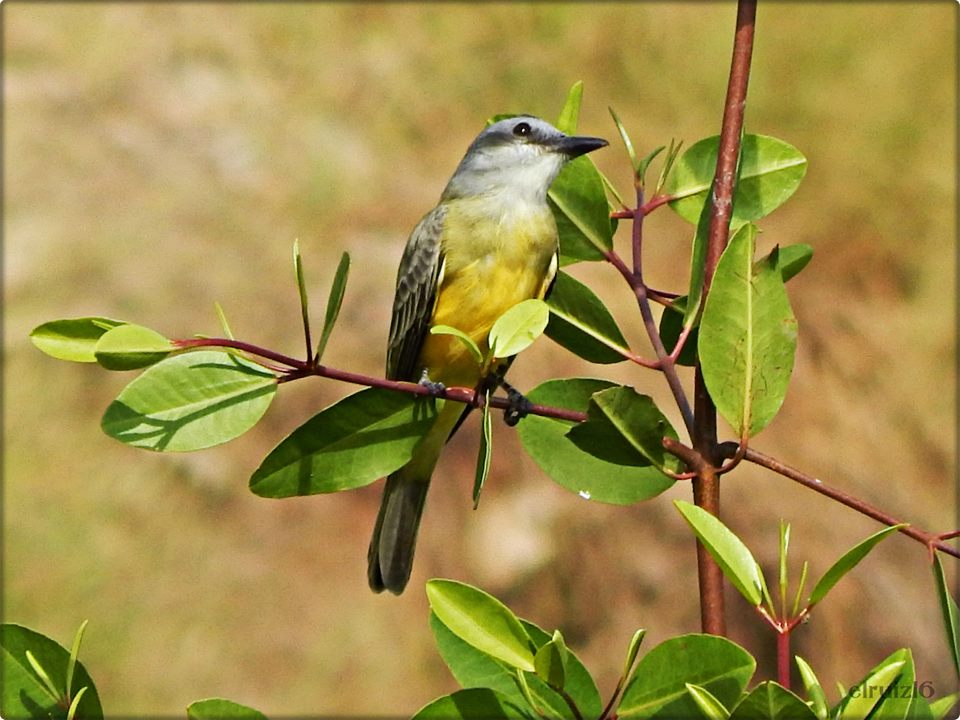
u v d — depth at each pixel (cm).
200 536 1392
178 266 1595
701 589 343
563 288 446
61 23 1975
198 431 371
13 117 1805
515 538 1336
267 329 1520
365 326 1502
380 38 1906
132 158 1744
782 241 1636
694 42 1795
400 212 1658
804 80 1759
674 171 446
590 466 420
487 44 1862
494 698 343
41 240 1623
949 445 1507
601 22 1833
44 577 1366
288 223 1645
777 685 285
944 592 319
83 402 1504
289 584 1359
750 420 352
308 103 1823
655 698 325
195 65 1903
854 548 308
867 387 1539
